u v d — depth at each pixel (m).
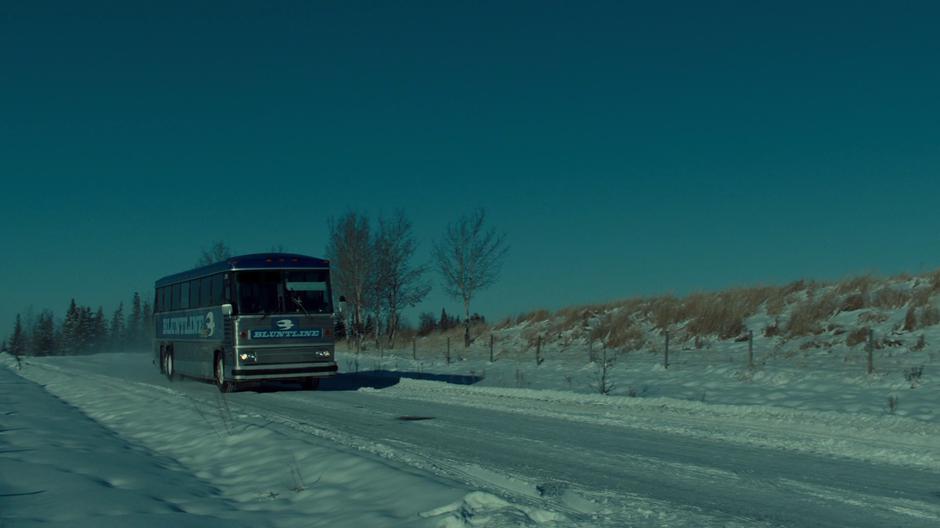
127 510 8.05
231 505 8.70
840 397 18.14
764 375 22.05
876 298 30.89
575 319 41.88
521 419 16.28
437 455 11.65
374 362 38.91
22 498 8.44
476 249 44.84
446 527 7.04
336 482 9.43
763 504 8.60
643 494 9.06
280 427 13.83
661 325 36.16
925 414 15.15
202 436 13.61
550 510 7.86
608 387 22.45
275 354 23.03
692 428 14.44
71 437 13.38
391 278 53.44
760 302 35.41
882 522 7.88
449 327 57.25
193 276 27.25
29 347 102.06
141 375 33.66
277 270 23.39
